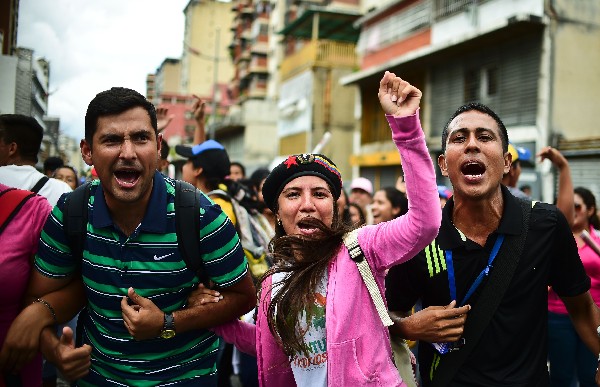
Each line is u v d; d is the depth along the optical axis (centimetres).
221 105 5481
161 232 205
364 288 197
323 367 198
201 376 221
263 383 220
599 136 1344
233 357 419
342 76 2662
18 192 238
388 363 196
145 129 198
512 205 230
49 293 218
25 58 820
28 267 232
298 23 2717
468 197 227
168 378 212
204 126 562
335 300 193
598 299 420
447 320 212
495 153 225
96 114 196
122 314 206
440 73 1698
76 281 223
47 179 373
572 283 238
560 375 408
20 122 363
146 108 202
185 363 216
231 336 236
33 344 207
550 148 406
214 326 222
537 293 223
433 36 1714
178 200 210
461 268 227
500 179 229
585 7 1345
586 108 1338
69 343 203
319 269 200
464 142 229
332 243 203
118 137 195
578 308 249
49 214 225
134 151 194
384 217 521
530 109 1351
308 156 219
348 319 190
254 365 371
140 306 201
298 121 2778
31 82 816
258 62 4278
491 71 1491
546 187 1291
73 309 221
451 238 229
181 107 4288
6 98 704
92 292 211
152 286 207
